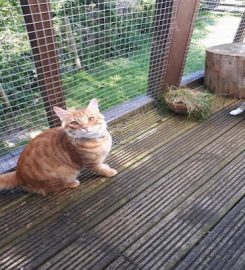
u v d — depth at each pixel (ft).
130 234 5.63
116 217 5.99
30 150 6.26
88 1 8.36
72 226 5.83
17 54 7.89
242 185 6.68
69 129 6.14
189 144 8.09
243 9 12.38
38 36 6.33
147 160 7.52
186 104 9.05
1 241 5.59
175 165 7.32
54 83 7.19
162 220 5.89
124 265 5.10
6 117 8.20
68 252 5.35
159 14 8.59
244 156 7.57
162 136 8.46
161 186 6.71
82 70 9.61
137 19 8.77
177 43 9.51
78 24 8.53
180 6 8.78
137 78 10.23
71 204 6.31
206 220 5.86
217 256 5.19
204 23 13.79
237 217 5.90
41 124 8.07
